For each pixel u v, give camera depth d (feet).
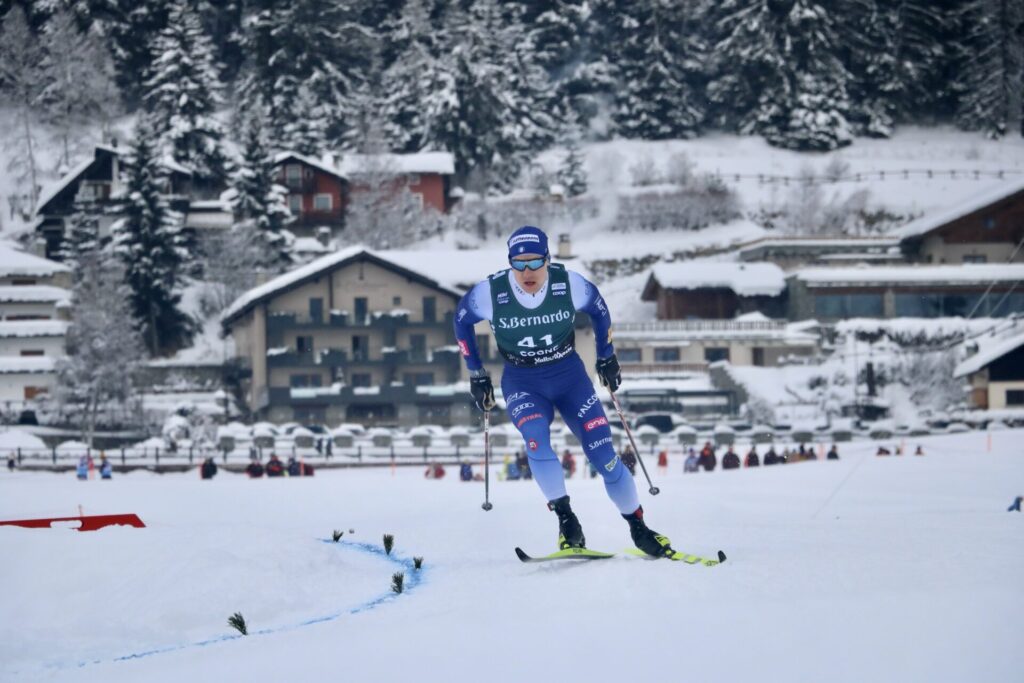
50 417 375.25
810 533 51.11
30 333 423.23
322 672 26.18
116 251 460.14
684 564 37.83
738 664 24.17
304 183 556.10
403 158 593.42
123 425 375.45
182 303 483.51
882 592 29.66
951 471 137.49
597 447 42.57
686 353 426.51
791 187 620.90
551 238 579.48
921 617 26.63
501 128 640.17
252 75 643.86
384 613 36.09
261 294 399.85
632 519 41.78
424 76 647.15
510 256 42.19
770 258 504.84
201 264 505.66
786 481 134.00
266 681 25.89
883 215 587.68
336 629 33.22
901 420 369.50
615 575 35.86
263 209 508.12
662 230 581.53
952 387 380.37
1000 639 24.62
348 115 636.48
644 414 367.04
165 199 472.85
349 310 407.64
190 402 419.33
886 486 119.44
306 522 97.19
